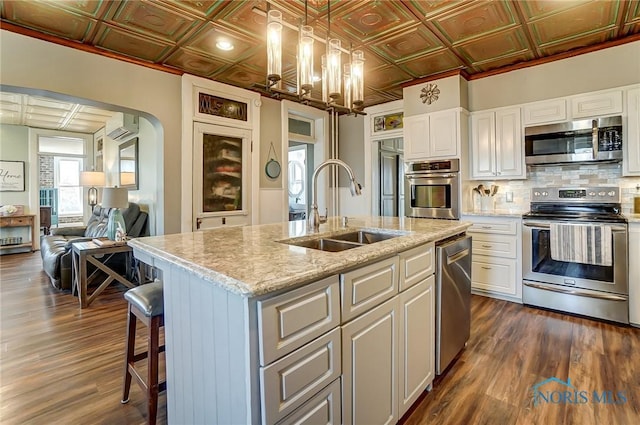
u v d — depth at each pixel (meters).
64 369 2.15
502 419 1.66
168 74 3.50
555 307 3.06
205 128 3.78
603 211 3.04
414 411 1.73
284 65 3.54
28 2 2.30
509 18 2.63
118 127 4.82
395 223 2.46
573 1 2.40
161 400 1.85
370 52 3.21
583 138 3.13
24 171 6.59
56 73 2.77
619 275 2.74
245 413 0.98
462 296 2.24
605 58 3.08
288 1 2.36
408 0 2.37
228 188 4.02
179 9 2.46
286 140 4.68
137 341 2.56
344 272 1.24
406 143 4.13
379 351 1.44
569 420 1.64
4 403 1.80
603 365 2.12
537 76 3.44
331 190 5.30
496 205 3.91
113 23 2.62
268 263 1.17
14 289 3.94
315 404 1.12
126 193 3.84
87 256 3.40
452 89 3.73
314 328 1.11
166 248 1.49
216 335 1.12
